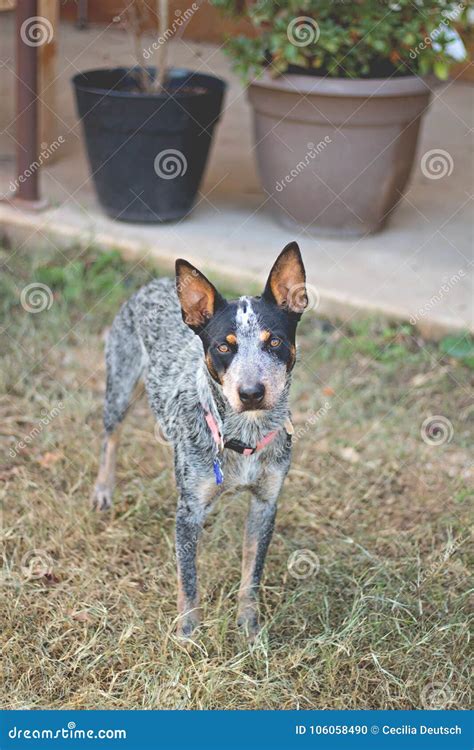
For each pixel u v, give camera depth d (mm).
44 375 5570
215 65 10016
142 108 6258
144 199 6645
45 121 7637
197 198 7188
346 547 4328
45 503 4457
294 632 3840
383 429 5184
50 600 3904
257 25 6383
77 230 6590
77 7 11281
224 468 3545
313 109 6203
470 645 3762
